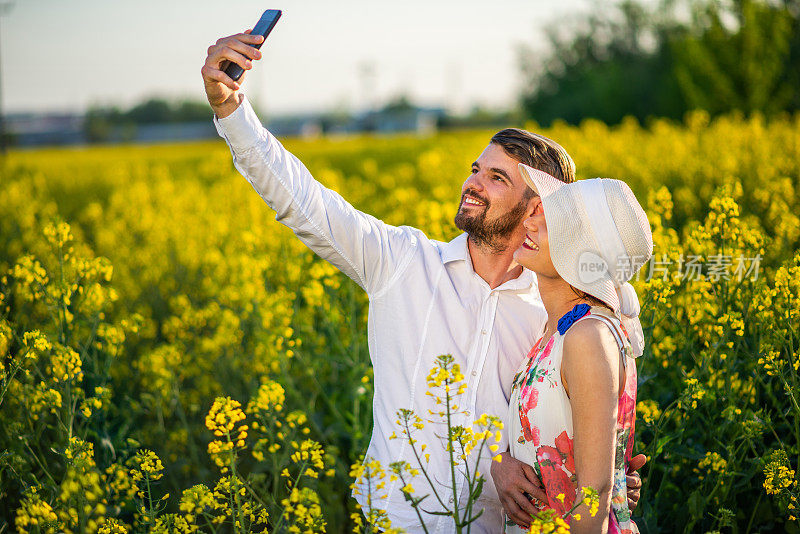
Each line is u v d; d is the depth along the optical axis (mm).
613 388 1850
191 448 3660
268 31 2164
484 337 2336
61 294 3223
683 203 7012
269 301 4047
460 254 2389
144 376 4281
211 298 5555
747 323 3416
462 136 28812
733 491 2938
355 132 69062
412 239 2432
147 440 3738
